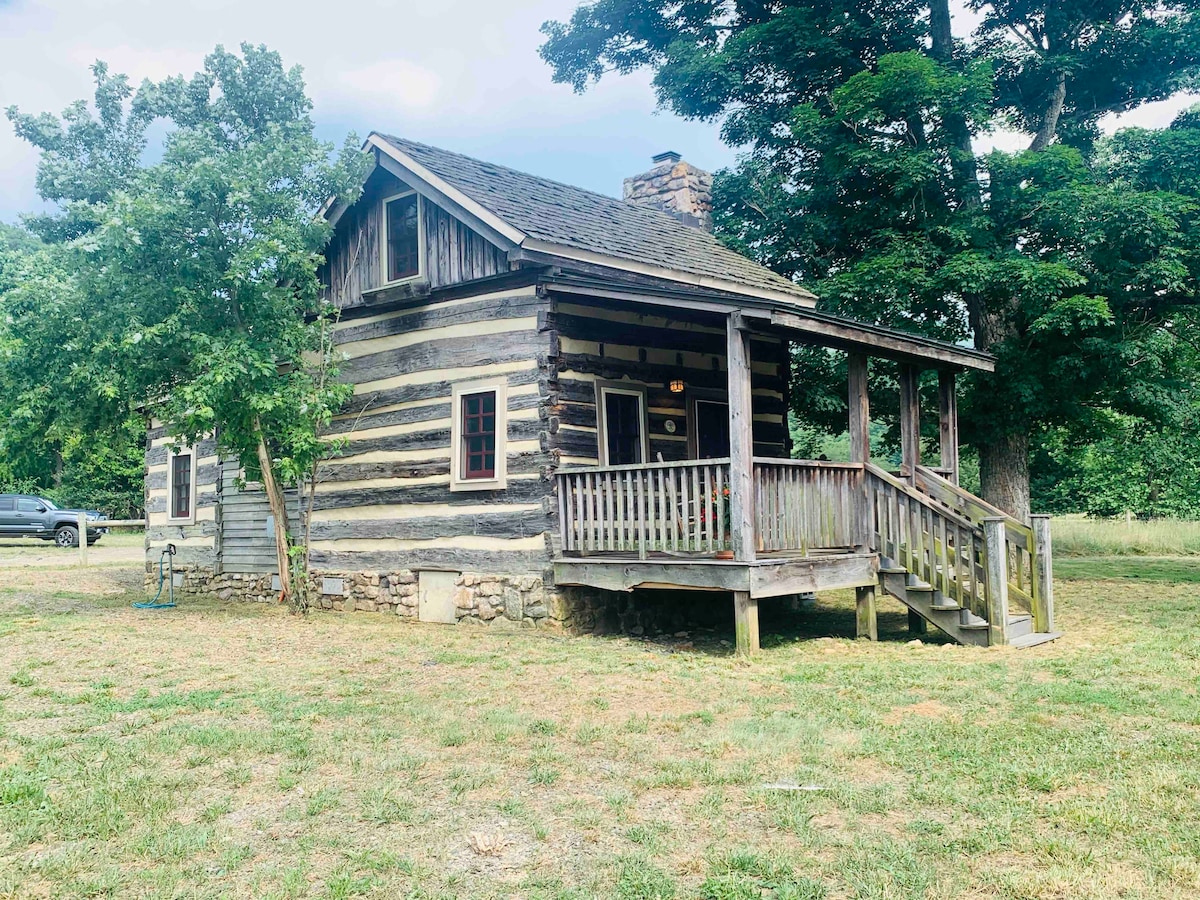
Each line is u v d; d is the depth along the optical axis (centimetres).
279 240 1095
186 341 1086
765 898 345
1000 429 1595
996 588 882
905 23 1778
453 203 1079
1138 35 1648
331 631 1012
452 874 370
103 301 1110
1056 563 1916
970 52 1809
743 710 622
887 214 1630
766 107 1905
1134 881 352
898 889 349
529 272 1041
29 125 1219
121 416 1249
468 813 435
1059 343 1510
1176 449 2538
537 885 359
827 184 1717
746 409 863
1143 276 1416
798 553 930
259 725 589
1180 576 1582
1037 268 1403
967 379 1609
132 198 1059
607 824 418
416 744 546
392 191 1221
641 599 1093
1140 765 484
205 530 1516
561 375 1034
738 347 865
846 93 1588
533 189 1309
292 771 496
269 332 1138
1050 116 1734
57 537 2781
